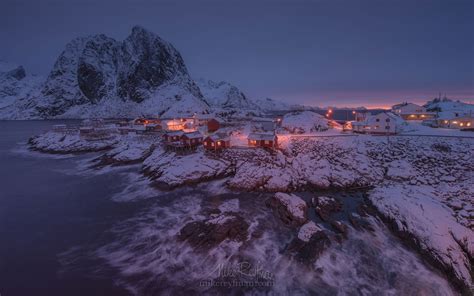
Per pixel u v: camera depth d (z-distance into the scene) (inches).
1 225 1032.2
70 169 1844.2
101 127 3058.6
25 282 703.7
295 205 1036.5
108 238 922.7
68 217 1096.8
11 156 2319.1
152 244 871.7
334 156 1569.9
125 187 1438.2
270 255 789.9
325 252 799.1
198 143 1827.0
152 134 2509.8
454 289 675.4
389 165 1476.4
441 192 1112.8
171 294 651.5
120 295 650.8
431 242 796.6
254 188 1328.7
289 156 1605.6
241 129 2655.0
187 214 1093.8
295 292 655.1
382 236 892.0
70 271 746.2
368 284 685.9
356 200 1183.6
